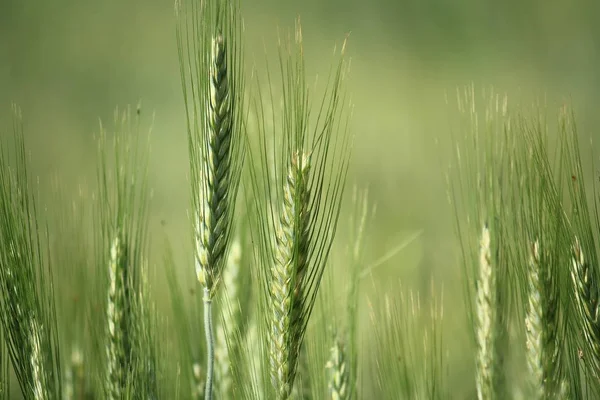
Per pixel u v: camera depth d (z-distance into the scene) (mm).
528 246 811
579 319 803
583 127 1576
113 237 832
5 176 796
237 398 798
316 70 2154
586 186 1324
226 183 761
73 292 876
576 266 798
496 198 842
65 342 873
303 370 851
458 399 910
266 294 767
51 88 2197
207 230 761
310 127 1220
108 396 830
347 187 1424
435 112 1957
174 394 854
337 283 909
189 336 872
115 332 824
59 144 1782
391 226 1204
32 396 799
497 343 842
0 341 799
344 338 843
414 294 981
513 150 823
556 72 2178
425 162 1633
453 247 1128
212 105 758
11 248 796
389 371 851
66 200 961
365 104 2041
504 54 2357
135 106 2100
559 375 810
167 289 960
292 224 754
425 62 2352
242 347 799
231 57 759
